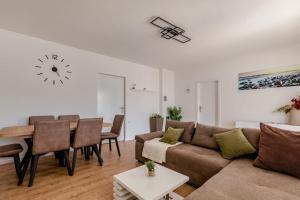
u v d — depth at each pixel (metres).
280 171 1.61
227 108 4.81
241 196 1.21
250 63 4.36
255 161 1.81
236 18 2.51
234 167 1.78
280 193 1.25
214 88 5.19
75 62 3.85
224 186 1.36
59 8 2.27
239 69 4.56
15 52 3.07
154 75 5.79
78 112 3.89
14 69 3.07
